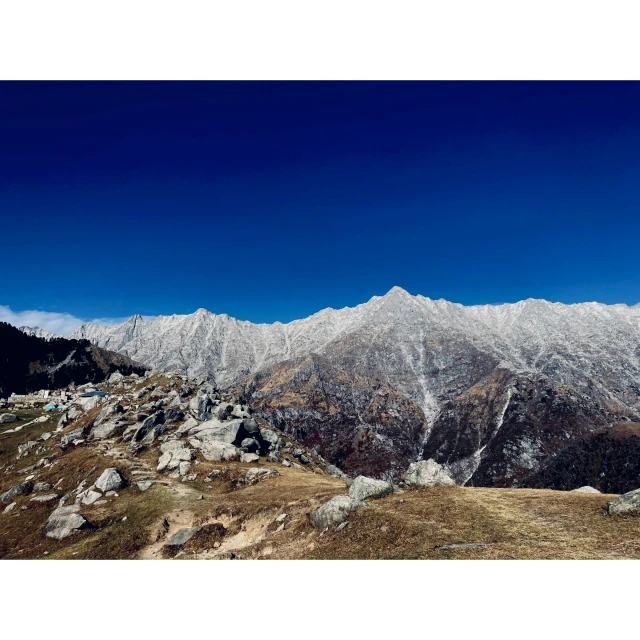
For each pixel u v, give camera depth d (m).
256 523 45.47
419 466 48.06
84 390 197.25
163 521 49.31
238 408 110.19
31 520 58.34
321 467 111.56
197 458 76.19
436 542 30.61
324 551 34.06
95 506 57.50
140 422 96.69
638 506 31.64
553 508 35.88
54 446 93.31
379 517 36.31
